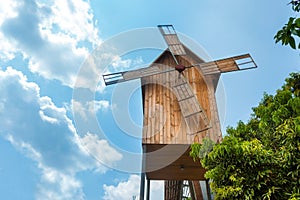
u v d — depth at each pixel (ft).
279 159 13.71
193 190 33.47
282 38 7.62
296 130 12.76
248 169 13.91
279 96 15.49
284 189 13.26
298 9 7.73
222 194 14.24
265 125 15.16
